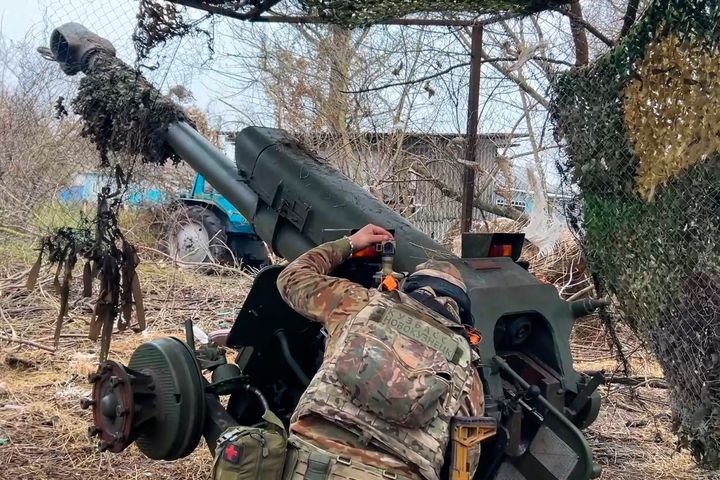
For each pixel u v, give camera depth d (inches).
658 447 186.2
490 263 116.2
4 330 261.4
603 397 198.8
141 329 176.7
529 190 236.1
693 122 119.1
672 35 122.6
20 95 307.7
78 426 184.2
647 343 134.6
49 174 299.4
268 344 141.4
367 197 145.3
